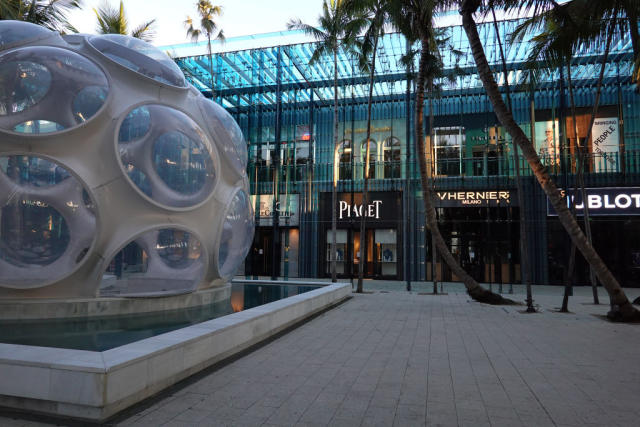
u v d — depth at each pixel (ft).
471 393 16.19
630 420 13.62
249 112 88.58
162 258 30.76
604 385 17.31
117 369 13.60
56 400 13.35
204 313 28.84
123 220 27.48
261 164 87.61
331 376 18.28
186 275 32.22
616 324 33.06
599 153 72.02
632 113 71.72
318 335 27.55
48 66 26.43
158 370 15.78
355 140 83.71
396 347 24.17
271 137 87.76
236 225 35.45
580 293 59.93
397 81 81.51
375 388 16.69
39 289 26.16
